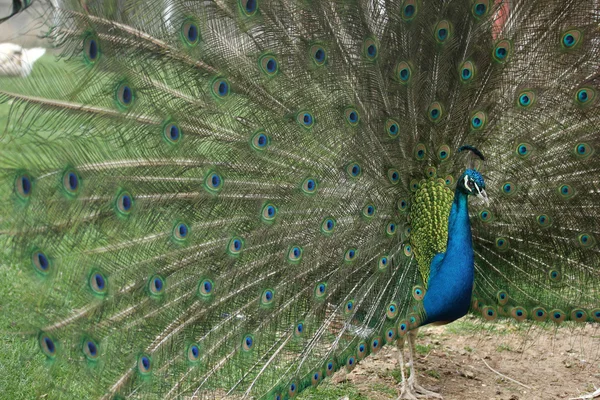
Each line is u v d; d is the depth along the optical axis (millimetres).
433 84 2932
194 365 2666
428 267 2961
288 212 2814
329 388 3162
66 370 2777
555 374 3375
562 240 3041
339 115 2838
